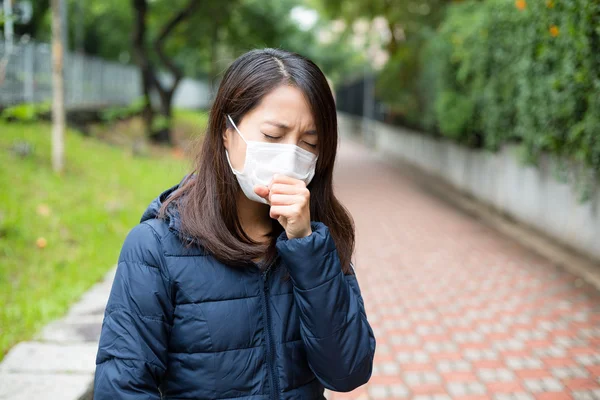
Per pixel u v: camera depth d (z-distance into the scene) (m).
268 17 21.00
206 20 19.06
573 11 5.61
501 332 4.54
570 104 6.11
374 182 14.73
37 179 7.21
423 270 6.43
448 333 4.55
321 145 1.34
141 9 14.95
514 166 9.22
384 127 24.47
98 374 1.23
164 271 1.27
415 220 9.56
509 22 8.20
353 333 1.27
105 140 12.84
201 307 1.26
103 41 28.67
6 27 10.73
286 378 1.30
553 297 5.38
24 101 11.71
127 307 1.24
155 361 1.24
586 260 6.52
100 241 5.99
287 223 1.26
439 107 11.60
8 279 4.66
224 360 1.26
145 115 15.21
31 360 3.10
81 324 3.71
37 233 5.64
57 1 7.83
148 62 15.27
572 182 6.88
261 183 1.28
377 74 21.16
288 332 1.32
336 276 1.26
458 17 11.44
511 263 6.66
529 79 7.29
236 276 1.30
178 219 1.29
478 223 9.34
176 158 13.23
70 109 12.55
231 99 1.31
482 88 9.91
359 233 8.48
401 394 3.58
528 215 8.63
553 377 3.76
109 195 7.82
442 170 14.67
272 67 1.29
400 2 16.52
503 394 3.55
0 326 3.74
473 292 5.59
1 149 8.00
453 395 3.55
